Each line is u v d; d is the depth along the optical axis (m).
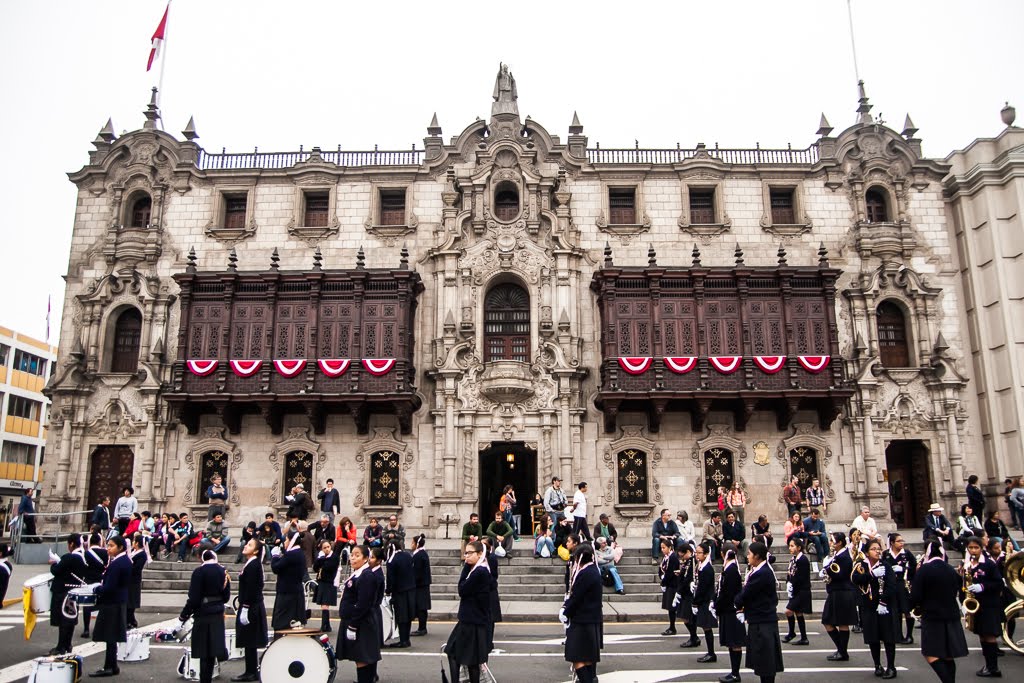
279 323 30.27
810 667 13.44
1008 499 26.19
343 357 29.91
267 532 22.33
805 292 30.30
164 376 30.89
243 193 33.00
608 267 30.12
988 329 31.11
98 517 25.50
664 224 32.41
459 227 31.59
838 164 32.75
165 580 22.17
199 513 29.61
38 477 65.38
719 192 32.69
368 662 11.02
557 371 29.95
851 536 14.93
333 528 20.22
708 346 29.75
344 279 30.38
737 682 12.23
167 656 14.17
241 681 12.05
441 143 33.31
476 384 30.20
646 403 29.58
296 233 32.31
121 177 32.88
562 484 29.17
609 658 14.14
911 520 31.03
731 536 23.19
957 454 30.14
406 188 32.84
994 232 31.12
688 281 30.39
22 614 18.88
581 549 10.99
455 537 28.81
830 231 32.38
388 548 18.92
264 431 30.28
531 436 29.89
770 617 10.97
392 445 30.05
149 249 31.95
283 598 13.50
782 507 29.56
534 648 15.18
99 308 31.53
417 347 31.06
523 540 27.72
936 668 11.35
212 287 30.53
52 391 30.84
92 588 13.26
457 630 11.23
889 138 33.00
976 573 13.09
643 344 29.84
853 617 13.69
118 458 30.77
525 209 31.92
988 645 12.86
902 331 32.12
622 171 32.72
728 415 30.28
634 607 19.61
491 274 31.31
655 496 29.55
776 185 32.88
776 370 29.38
